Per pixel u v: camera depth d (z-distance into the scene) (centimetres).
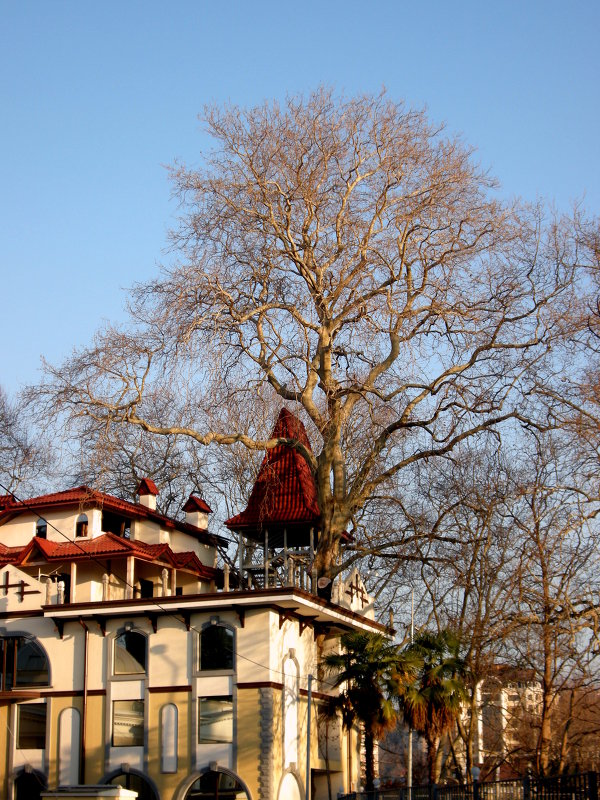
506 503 4662
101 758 3922
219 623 3916
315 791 4259
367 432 5159
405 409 4478
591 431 4325
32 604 4184
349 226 4391
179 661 3925
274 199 4441
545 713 4741
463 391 4331
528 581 4638
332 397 4422
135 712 3941
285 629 4022
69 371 4128
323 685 4456
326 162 4331
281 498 4756
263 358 4425
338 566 4547
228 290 4334
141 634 4019
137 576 4494
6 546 4581
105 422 4134
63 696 4047
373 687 3706
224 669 3856
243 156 4400
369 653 3744
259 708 3772
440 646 3841
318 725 4331
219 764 3762
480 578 4906
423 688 3747
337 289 4372
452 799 2933
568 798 2317
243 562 4769
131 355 4128
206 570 4703
